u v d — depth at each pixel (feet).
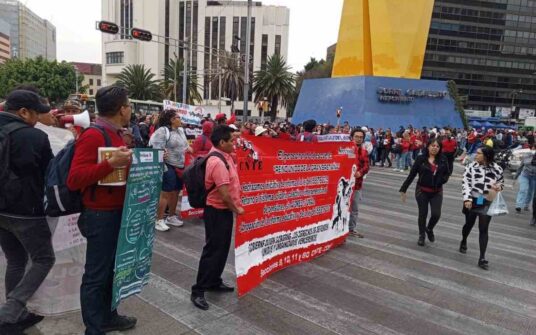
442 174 22.09
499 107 359.87
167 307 13.64
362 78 116.47
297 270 17.63
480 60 348.59
